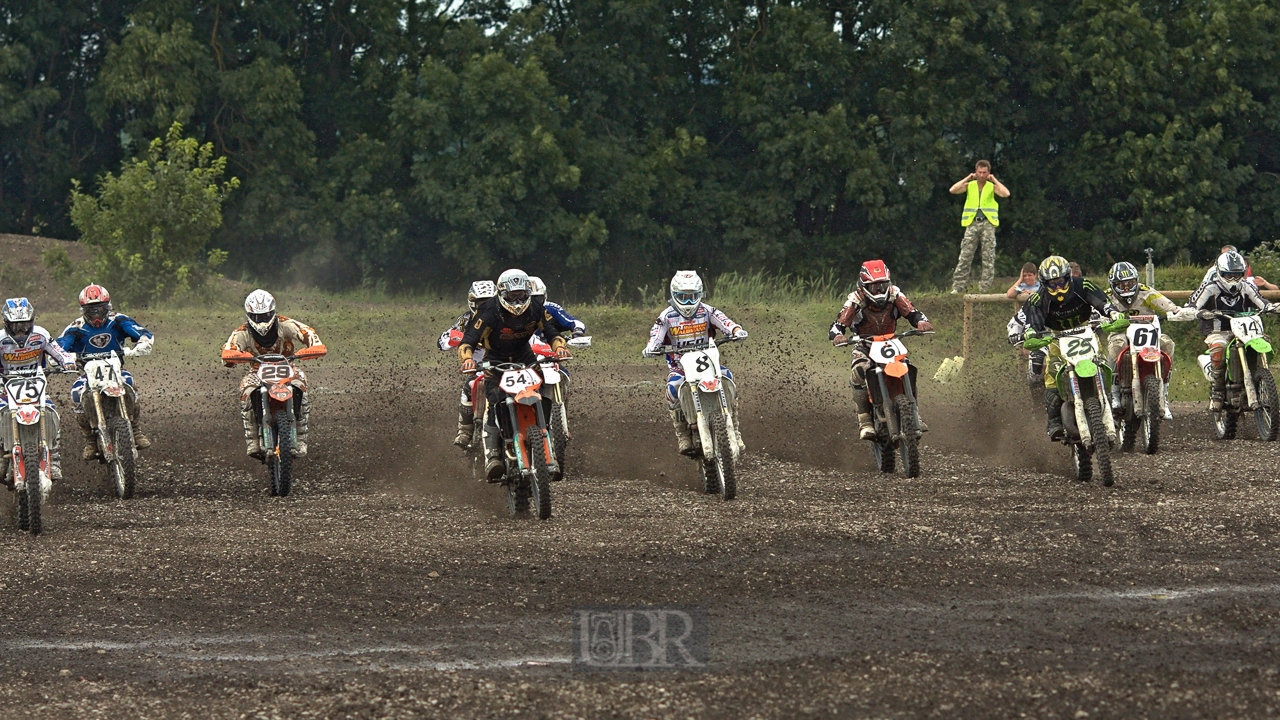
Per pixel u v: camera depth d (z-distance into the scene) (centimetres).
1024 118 9025
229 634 1562
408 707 1280
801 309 6656
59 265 7144
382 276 9450
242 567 1902
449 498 2605
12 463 2431
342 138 9544
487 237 8981
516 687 1331
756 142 9312
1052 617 1552
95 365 2706
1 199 9781
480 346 2383
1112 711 1212
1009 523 2133
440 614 1631
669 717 1233
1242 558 1850
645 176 8881
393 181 9281
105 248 7025
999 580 1745
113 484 2705
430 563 1908
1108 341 3127
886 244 9362
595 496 2558
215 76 8656
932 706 1241
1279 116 9194
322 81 9544
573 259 8819
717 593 1706
